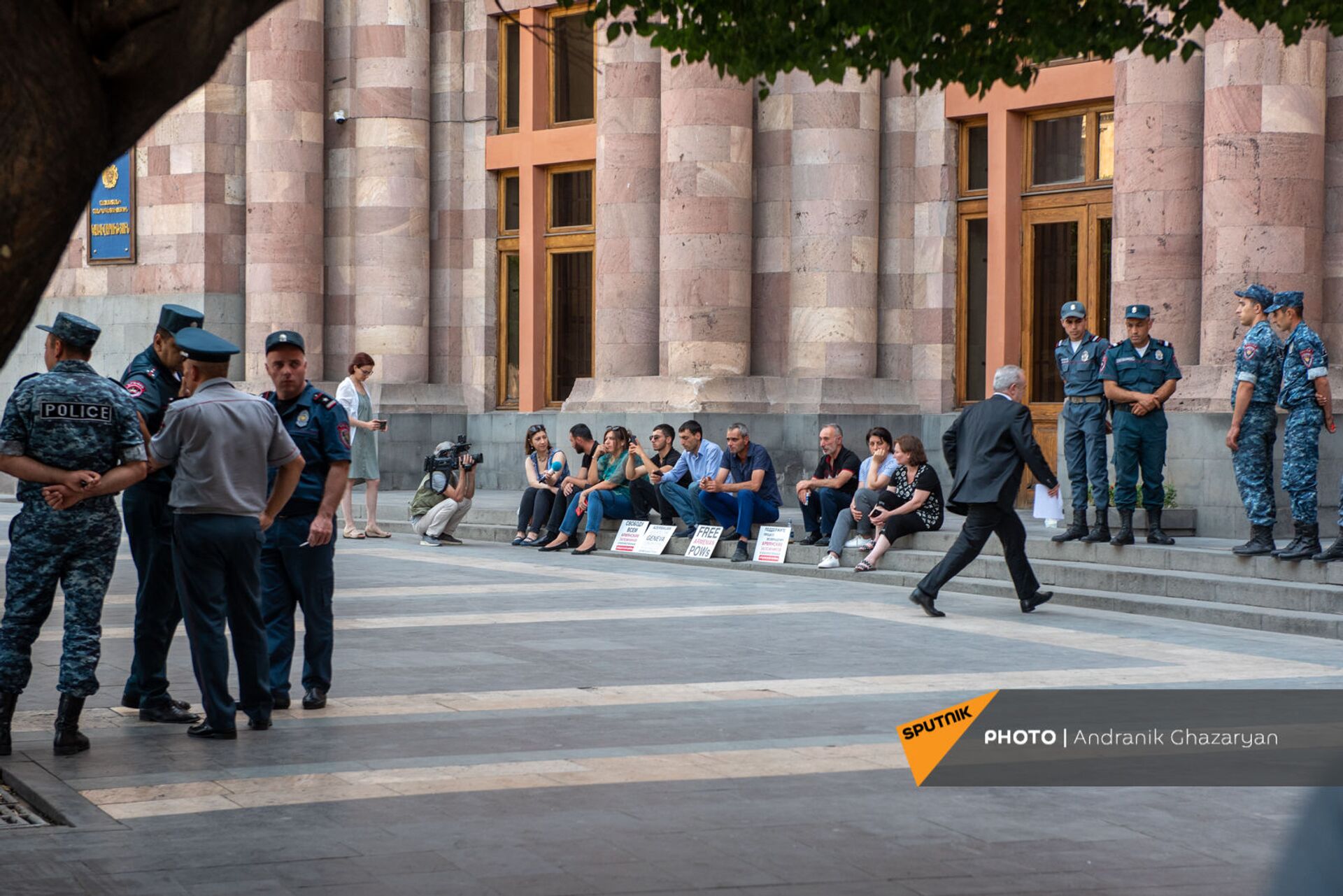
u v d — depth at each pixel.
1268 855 7.34
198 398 10.05
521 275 33.91
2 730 9.51
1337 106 21.75
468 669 13.01
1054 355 26.98
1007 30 12.19
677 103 28.02
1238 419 17.09
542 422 33.19
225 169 35.19
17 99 5.04
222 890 6.68
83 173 5.29
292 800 8.38
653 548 23.16
